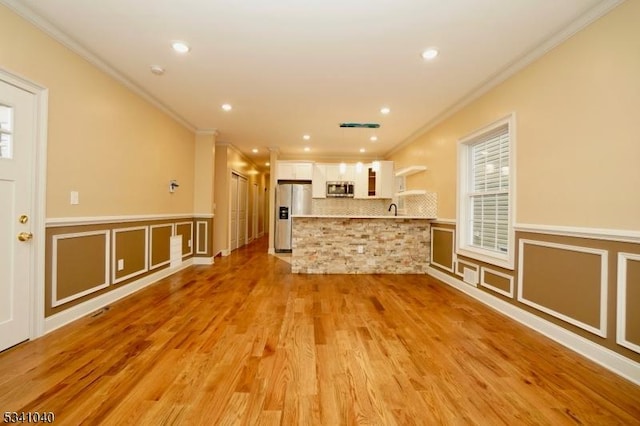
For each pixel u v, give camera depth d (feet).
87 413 4.56
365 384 5.47
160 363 6.07
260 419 4.51
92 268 8.97
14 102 6.52
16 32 6.49
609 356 6.07
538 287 8.00
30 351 6.44
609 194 6.14
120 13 6.76
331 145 20.30
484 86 10.25
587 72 6.62
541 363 6.31
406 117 13.91
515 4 6.30
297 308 9.62
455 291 11.83
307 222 15.08
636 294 5.66
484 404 4.95
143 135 11.58
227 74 9.75
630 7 5.76
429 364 6.22
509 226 9.09
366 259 15.20
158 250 13.03
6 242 6.43
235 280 13.33
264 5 6.42
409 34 7.42
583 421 4.57
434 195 14.53
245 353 6.56
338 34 7.45
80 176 8.39
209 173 16.71
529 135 8.35
